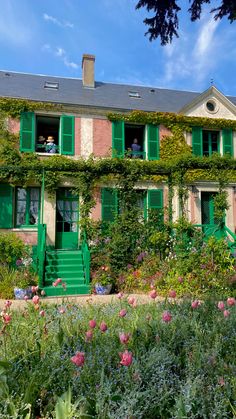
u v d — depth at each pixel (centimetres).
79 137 1319
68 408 169
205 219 1427
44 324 321
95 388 208
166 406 196
